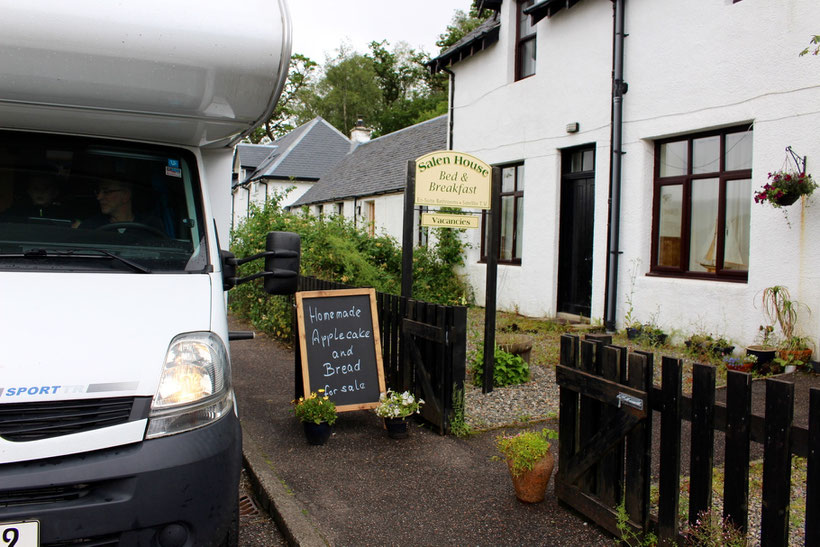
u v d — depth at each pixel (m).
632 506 3.10
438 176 6.28
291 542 3.35
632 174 8.82
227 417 2.71
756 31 7.16
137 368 2.51
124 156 3.62
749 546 2.96
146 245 3.37
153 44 3.01
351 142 33.34
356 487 3.96
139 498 2.33
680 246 8.38
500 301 11.51
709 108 7.73
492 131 11.88
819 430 2.37
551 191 10.34
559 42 10.13
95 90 3.10
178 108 3.31
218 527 2.54
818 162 6.54
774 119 6.96
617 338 8.52
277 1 3.40
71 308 2.65
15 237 3.21
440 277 11.91
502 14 11.62
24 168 3.40
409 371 5.37
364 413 5.54
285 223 10.62
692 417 2.86
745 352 7.15
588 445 3.39
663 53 8.34
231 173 4.44
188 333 2.72
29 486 2.22
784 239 6.86
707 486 2.76
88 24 2.92
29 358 2.40
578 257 10.11
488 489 3.92
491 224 6.18
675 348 7.80
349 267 9.21
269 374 7.04
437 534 3.36
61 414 2.35
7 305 2.60
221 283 3.26
